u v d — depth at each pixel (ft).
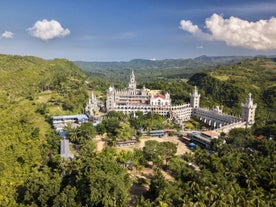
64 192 381.40
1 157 508.94
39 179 419.95
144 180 488.44
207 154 549.95
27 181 437.58
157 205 341.00
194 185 383.86
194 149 639.76
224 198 345.92
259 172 446.60
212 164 469.57
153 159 532.32
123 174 437.17
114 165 444.55
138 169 520.42
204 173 414.82
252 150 613.93
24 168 481.05
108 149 564.30
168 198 351.46
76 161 468.75
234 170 461.37
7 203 391.65
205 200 356.59
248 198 359.05
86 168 426.92
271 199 370.53
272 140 622.95
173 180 490.90
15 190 422.82
